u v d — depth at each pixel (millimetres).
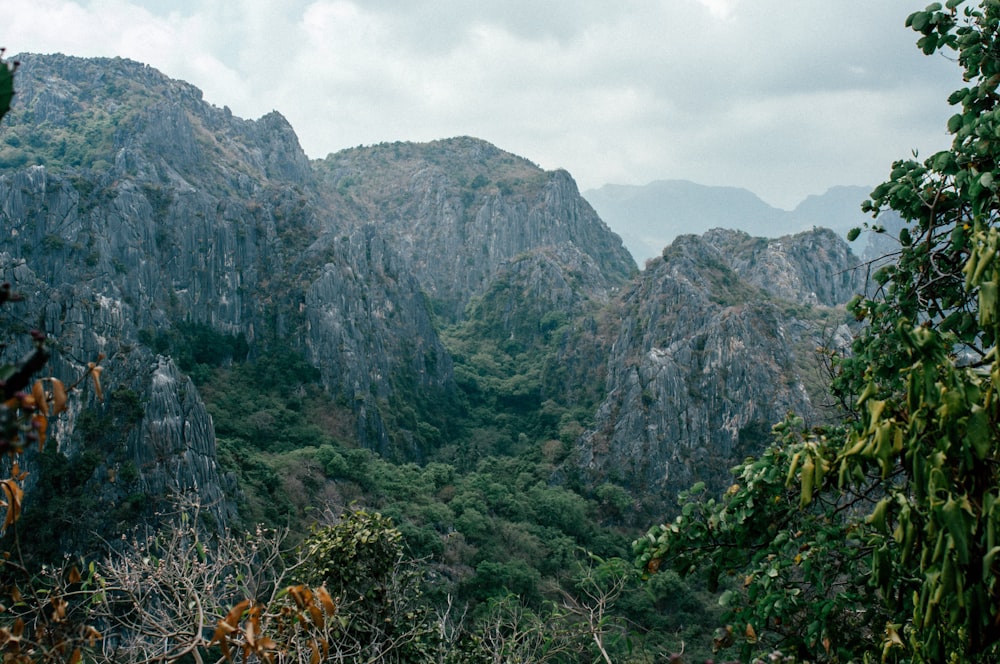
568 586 59031
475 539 64250
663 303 108062
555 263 159000
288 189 111812
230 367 90438
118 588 9172
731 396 92062
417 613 15047
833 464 6867
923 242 8336
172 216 91250
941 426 5410
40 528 45938
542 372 125938
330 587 13992
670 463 88375
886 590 6523
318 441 83188
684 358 96062
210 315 91250
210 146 146125
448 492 75375
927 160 8242
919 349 5523
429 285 192250
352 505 15883
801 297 128625
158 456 52438
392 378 107000
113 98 144125
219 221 94938
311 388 92312
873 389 6000
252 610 6344
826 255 140750
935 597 5211
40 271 79562
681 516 8797
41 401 4168
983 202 7199
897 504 6297
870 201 8906
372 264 118938
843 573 8250
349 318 100625
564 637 14797
